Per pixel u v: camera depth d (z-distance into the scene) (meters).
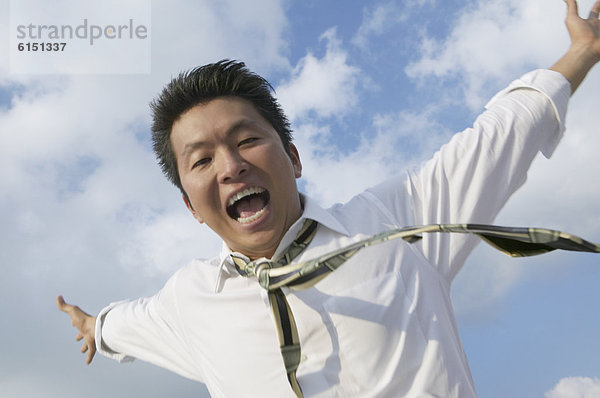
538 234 0.49
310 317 0.64
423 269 0.67
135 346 0.90
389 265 0.66
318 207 0.71
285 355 0.61
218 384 0.70
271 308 0.63
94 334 1.04
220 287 0.72
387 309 0.63
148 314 0.86
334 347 0.63
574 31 0.80
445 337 0.63
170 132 0.71
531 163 0.74
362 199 0.73
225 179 0.66
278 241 0.70
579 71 0.77
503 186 0.71
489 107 0.78
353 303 0.63
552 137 0.76
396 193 0.72
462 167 0.71
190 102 0.68
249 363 0.66
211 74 0.68
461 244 0.70
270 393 0.64
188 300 0.75
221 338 0.70
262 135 0.68
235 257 0.71
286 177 0.68
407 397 0.60
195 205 0.69
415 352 0.62
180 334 0.79
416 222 0.70
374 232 0.68
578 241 0.48
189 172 0.68
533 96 0.75
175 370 0.84
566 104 0.75
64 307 1.09
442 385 0.60
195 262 0.79
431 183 0.71
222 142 0.66
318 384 0.62
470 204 0.70
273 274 0.63
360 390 0.61
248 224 0.67
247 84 0.69
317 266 0.56
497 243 0.54
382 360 0.61
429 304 0.65
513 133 0.72
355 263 0.66
